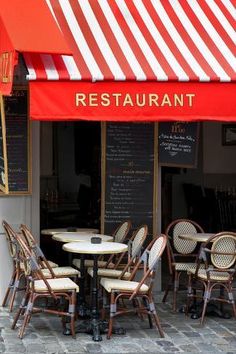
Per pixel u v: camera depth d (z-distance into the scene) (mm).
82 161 12125
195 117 6727
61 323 7711
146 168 9375
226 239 7668
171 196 13844
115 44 7281
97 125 11266
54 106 6406
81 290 7914
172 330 7586
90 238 8172
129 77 6527
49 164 12188
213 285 7895
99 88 6512
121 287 7137
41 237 9977
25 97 8750
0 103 7832
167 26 7855
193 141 9422
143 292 7203
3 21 6598
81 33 7402
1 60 6867
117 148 9289
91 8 7941
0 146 8344
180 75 6672
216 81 6723
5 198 8789
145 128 9344
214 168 13969
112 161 9289
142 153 9352
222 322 8016
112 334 7320
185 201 13836
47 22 6691
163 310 8586
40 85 6375
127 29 7660
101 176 9273
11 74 6344
